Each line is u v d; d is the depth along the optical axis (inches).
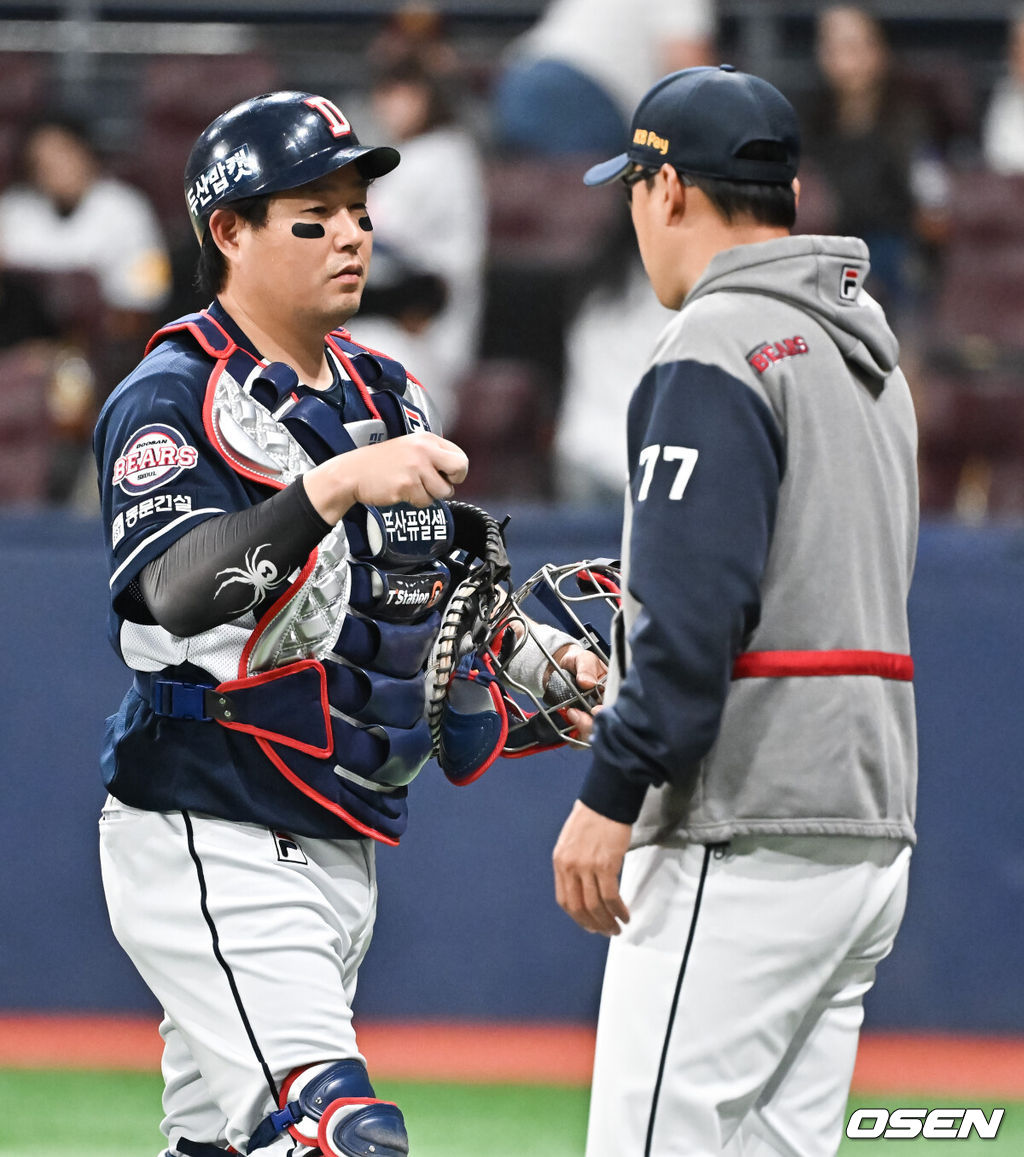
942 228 1061.8
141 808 377.4
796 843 326.6
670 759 311.7
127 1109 669.3
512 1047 765.9
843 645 325.7
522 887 794.8
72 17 1199.6
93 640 800.9
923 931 784.3
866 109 1051.3
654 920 333.7
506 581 438.6
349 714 381.7
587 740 430.9
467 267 1005.2
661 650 309.0
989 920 782.5
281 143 372.8
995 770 782.5
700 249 345.7
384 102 1023.6
